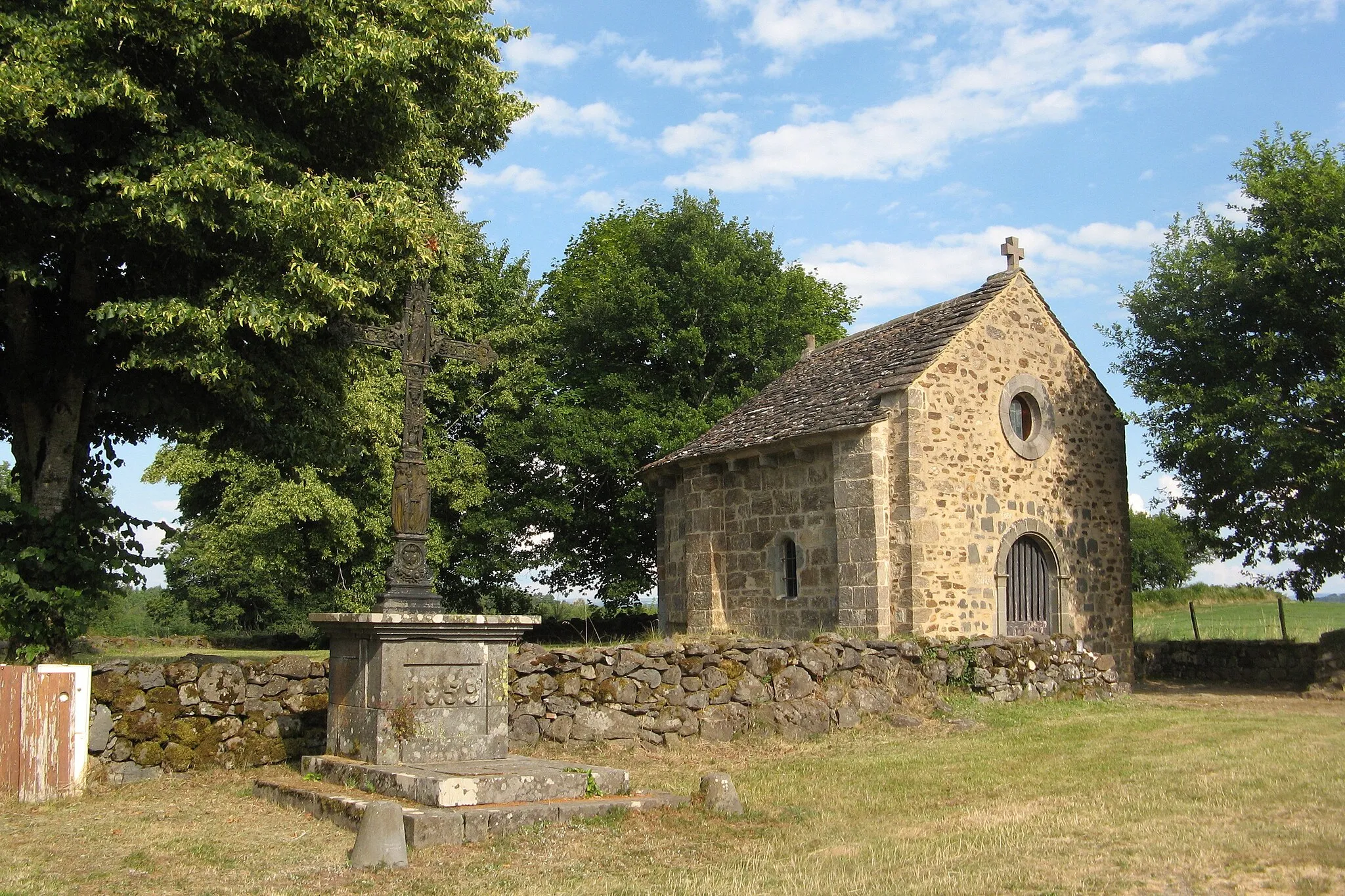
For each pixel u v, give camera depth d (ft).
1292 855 22.47
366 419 81.00
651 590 98.73
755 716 42.86
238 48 38.32
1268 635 87.10
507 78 56.70
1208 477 63.82
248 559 92.73
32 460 44.06
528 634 102.83
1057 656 54.90
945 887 20.85
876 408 57.72
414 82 42.06
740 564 65.10
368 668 30.17
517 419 102.53
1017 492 60.34
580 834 25.57
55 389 44.24
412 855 23.80
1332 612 126.82
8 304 41.98
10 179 35.14
